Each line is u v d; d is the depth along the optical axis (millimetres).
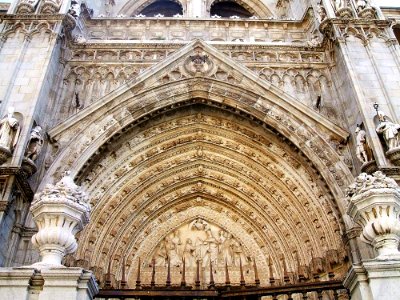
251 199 15430
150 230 15430
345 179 13125
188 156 15992
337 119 14945
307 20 18828
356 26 16219
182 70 15711
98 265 13398
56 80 15148
